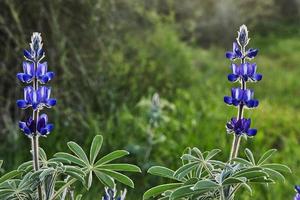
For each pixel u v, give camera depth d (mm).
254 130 1000
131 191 1696
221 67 4242
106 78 2332
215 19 5465
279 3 7027
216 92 3268
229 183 921
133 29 2838
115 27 2547
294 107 3355
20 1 2119
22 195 954
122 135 2041
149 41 2967
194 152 1031
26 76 952
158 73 2848
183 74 3092
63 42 2107
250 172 932
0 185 953
